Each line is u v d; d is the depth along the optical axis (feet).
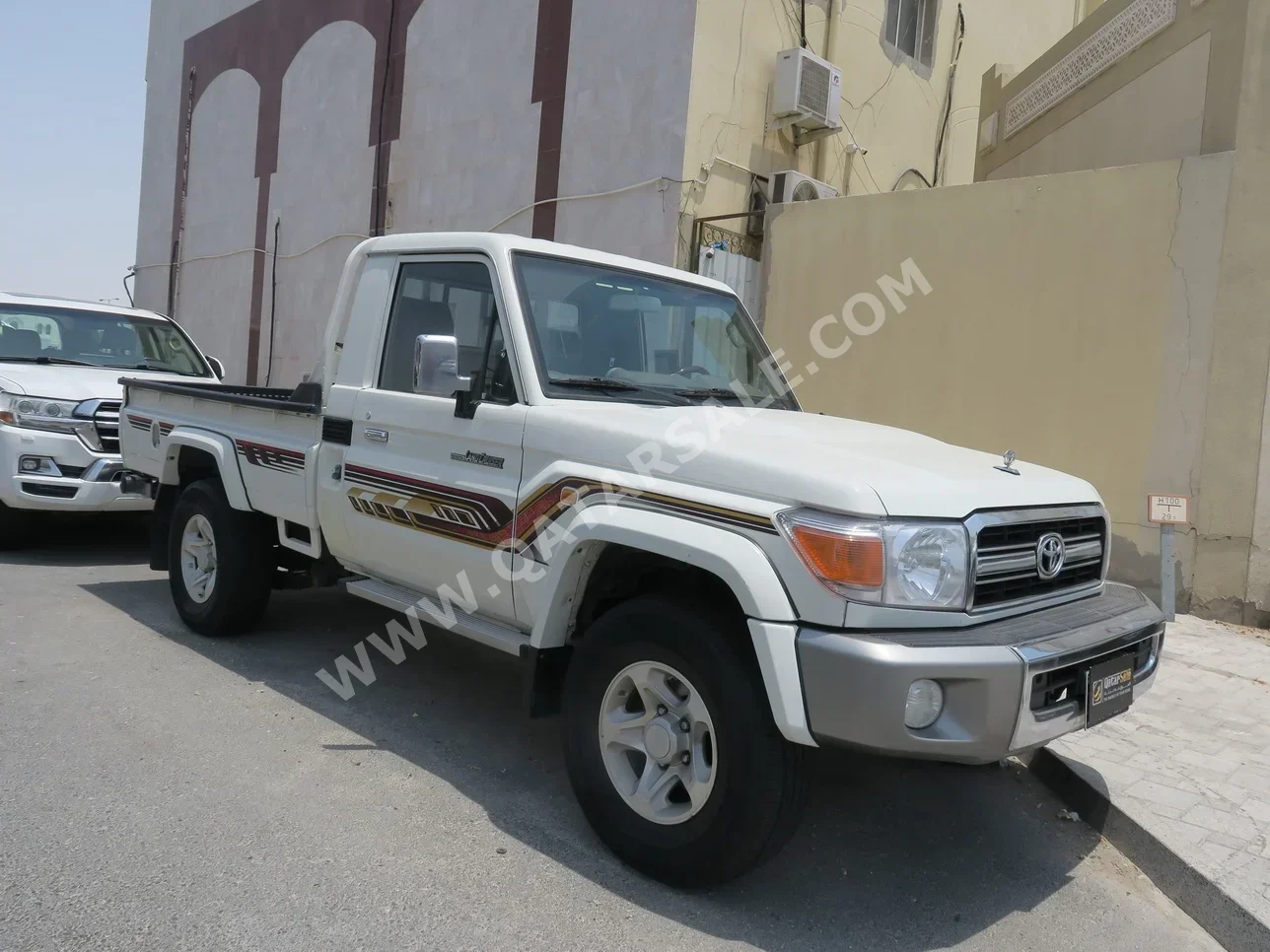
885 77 37.42
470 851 10.64
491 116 36.81
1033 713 9.03
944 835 12.09
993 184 24.79
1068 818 12.78
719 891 10.21
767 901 10.11
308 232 47.26
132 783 11.75
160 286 60.39
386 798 11.83
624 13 31.65
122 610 19.47
